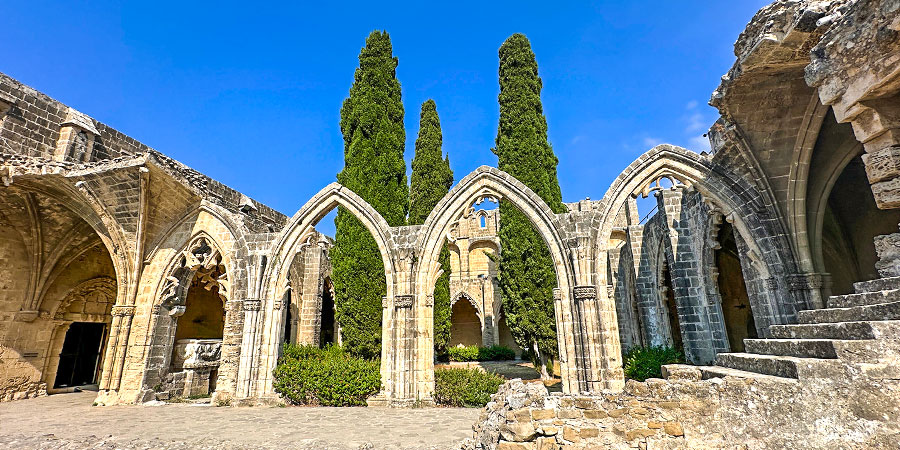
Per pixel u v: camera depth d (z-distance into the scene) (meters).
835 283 15.15
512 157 16.88
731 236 17.64
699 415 5.22
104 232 15.10
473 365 23.33
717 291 15.29
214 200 16.38
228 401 13.64
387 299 13.37
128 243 15.27
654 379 5.61
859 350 4.94
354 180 16.91
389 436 8.69
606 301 11.99
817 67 7.42
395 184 17.44
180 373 16.06
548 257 16.06
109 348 14.59
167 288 15.34
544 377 15.45
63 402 15.04
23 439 8.69
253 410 12.41
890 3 6.09
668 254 17.23
